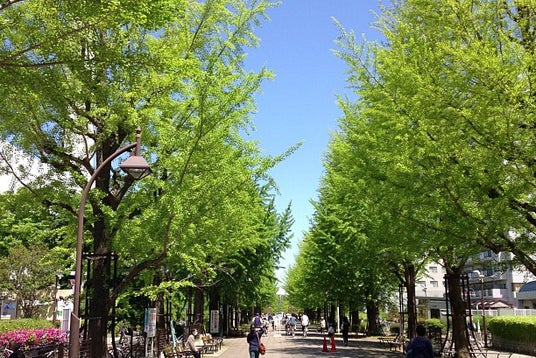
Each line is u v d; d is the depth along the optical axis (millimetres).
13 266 31047
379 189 12180
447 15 9797
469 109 8711
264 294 42781
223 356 22000
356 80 14250
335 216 23391
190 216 11602
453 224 9719
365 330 42969
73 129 11617
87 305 13242
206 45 13062
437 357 18844
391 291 38656
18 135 11328
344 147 18234
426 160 9742
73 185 12242
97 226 12766
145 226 11617
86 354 11914
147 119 11867
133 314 26984
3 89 7750
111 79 10250
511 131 8281
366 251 21766
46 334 20625
